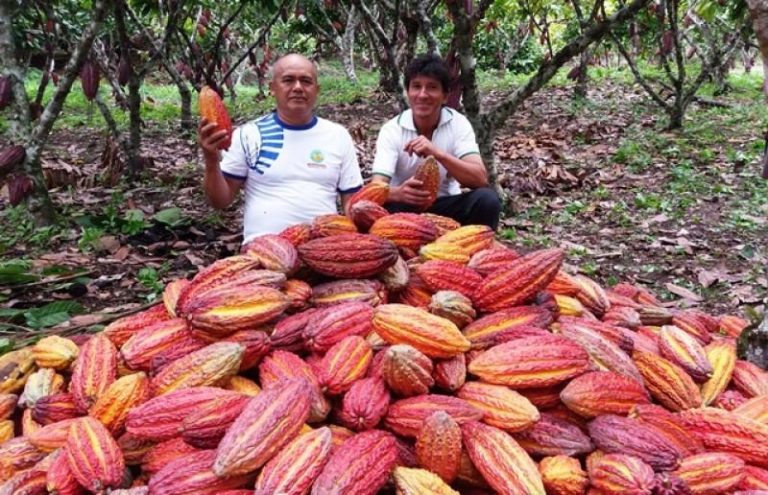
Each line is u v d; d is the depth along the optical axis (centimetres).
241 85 2153
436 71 384
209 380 191
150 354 207
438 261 233
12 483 176
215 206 358
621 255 486
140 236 517
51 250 500
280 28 2003
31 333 304
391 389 191
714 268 453
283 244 237
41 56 1007
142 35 949
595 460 180
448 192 421
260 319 207
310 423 188
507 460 170
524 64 1934
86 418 188
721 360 227
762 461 183
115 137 743
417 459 177
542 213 595
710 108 1180
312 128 368
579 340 212
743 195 625
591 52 1231
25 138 523
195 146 937
